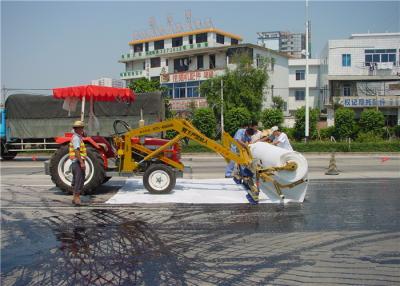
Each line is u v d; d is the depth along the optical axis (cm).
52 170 955
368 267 500
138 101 2133
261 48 4675
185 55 4956
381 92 4097
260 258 532
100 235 635
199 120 3609
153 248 572
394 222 723
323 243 597
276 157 895
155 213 782
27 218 741
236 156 923
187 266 502
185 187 1052
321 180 1254
